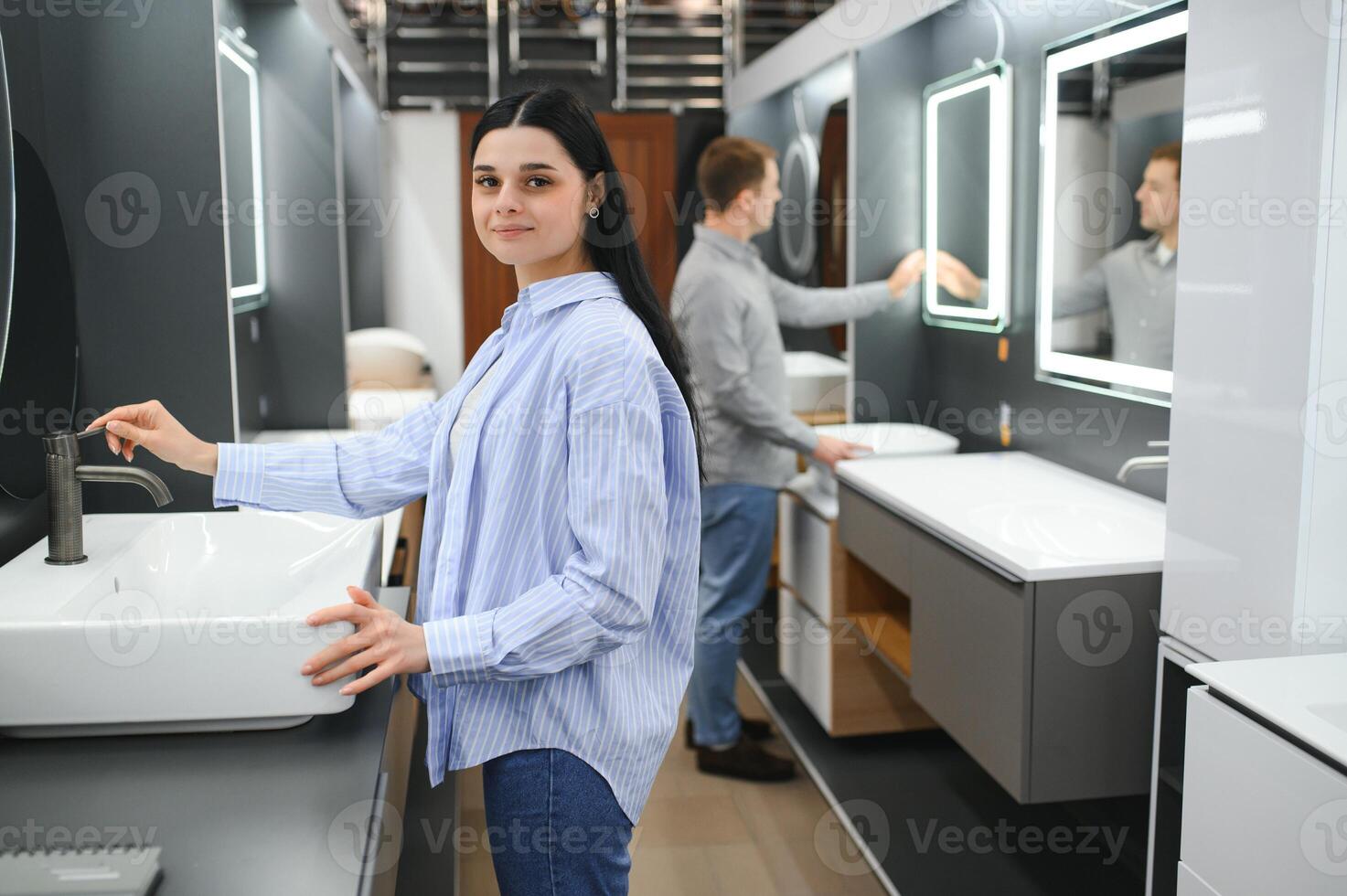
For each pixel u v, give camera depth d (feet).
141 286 6.95
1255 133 5.12
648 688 4.51
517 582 4.24
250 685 4.46
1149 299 7.89
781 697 11.52
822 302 11.09
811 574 10.43
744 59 16.11
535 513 4.22
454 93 16.15
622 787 4.39
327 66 10.94
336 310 11.31
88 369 6.97
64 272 6.74
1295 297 4.95
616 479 4.00
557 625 3.95
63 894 3.21
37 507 6.18
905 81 11.02
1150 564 6.55
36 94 6.55
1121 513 7.66
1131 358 8.17
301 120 10.99
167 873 3.48
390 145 16.03
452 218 16.25
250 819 3.84
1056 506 7.93
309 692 4.47
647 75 16.30
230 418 7.12
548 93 4.33
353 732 4.60
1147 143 7.79
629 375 4.06
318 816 3.86
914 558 8.10
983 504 8.05
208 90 6.85
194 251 6.97
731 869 8.35
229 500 5.10
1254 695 4.65
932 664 7.88
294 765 4.28
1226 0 5.24
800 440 9.53
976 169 10.11
